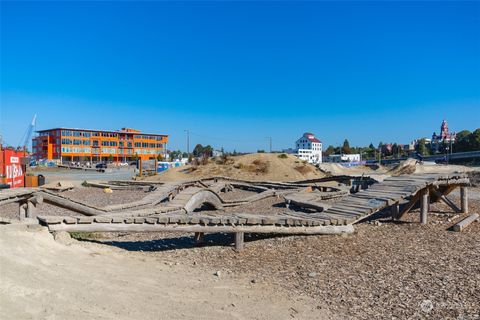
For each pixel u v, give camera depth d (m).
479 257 8.30
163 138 121.69
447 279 6.89
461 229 11.09
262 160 44.06
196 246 9.73
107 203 20.06
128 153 112.88
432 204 15.98
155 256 8.70
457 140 119.25
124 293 5.50
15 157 23.44
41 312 4.30
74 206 12.86
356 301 5.93
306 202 16.02
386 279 6.95
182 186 21.88
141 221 8.90
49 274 5.61
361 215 10.43
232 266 7.99
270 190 22.66
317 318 5.27
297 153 135.62
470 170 50.38
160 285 6.26
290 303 5.82
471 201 17.61
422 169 51.53
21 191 12.47
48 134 104.25
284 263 8.14
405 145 156.25
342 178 28.83
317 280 6.96
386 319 5.27
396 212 12.77
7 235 7.20
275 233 10.04
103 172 61.75
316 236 10.31
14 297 4.50
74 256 7.24
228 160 45.16
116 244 9.73
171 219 9.09
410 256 8.46
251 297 6.04
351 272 7.41
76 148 102.88
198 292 6.11
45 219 8.34
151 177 40.94
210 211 16.48
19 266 5.58
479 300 5.91
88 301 4.90
